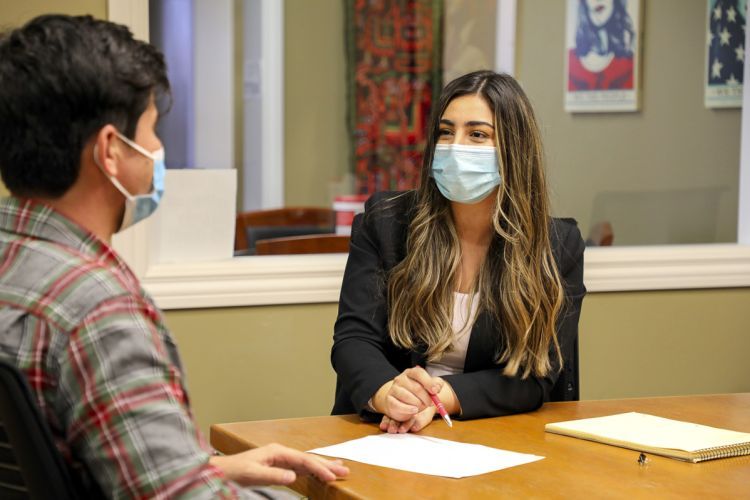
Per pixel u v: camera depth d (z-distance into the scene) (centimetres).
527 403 173
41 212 105
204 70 564
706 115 400
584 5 435
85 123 104
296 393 265
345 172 601
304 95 593
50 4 232
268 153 582
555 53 450
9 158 104
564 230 194
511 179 182
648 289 293
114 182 107
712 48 394
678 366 300
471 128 181
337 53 595
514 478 130
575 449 146
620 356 294
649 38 418
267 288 257
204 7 559
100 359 97
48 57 103
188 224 254
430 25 585
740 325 305
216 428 160
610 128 430
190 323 252
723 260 299
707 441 145
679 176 412
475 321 182
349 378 171
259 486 130
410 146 598
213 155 569
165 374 100
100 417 96
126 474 96
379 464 137
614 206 431
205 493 98
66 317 98
